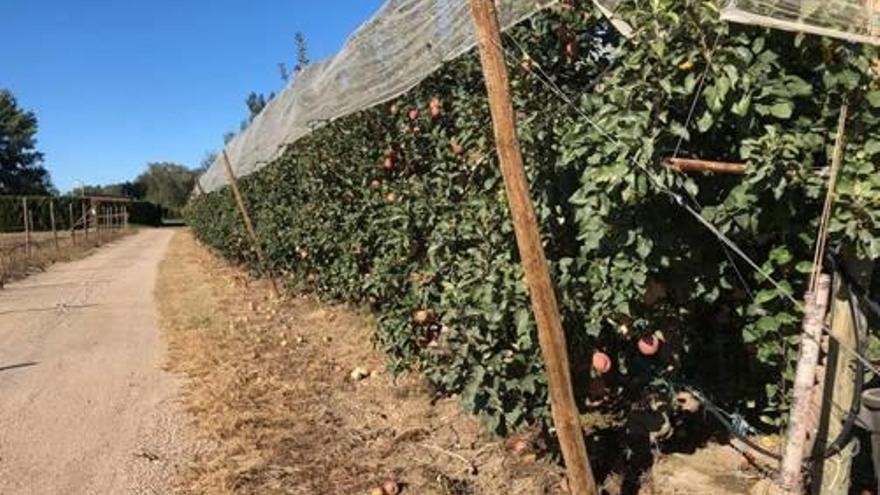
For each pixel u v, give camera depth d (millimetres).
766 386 3930
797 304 3174
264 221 14062
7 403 6555
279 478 4703
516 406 4074
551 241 4020
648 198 3277
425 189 6074
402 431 5398
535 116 4102
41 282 16922
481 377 4051
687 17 2943
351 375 6828
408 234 5945
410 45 5961
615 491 4074
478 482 4516
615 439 4410
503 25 4480
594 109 3590
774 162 2975
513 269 3986
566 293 3783
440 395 5895
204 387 6828
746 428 4117
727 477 3959
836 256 3227
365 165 7996
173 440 5488
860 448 3883
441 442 5160
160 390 6875
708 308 4230
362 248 8211
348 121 8664
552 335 3432
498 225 4195
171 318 10969
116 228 52438
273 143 13984
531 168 3994
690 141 3291
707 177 3352
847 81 2916
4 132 84625
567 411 3475
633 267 3508
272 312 10836
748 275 3689
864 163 2965
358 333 8555
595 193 3371
